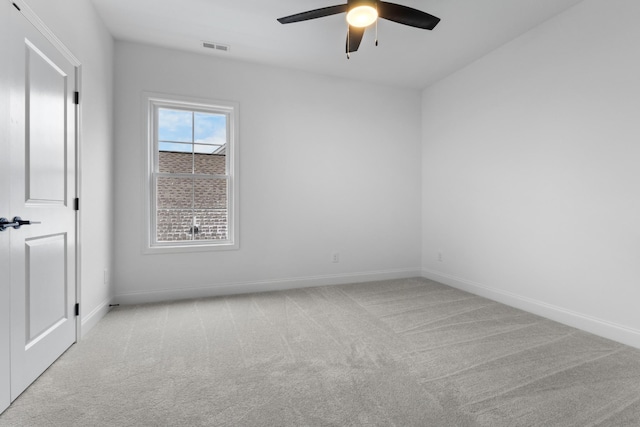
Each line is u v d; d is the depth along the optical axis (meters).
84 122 2.43
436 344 2.33
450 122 4.09
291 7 2.74
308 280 4.02
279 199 3.88
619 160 2.38
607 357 2.13
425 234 4.53
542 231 2.95
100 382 1.79
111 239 3.13
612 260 2.43
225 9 2.77
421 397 1.67
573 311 2.70
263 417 1.50
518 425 1.45
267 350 2.22
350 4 2.18
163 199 3.52
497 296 3.41
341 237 4.19
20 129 1.65
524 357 2.13
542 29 2.94
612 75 2.42
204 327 2.65
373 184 4.36
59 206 2.07
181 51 3.46
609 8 2.43
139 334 2.49
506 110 3.31
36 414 1.51
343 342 2.36
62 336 2.12
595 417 1.51
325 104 4.10
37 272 1.82
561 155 2.78
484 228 3.58
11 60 1.57
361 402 1.62
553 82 2.84
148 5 2.70
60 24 2.06
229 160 3.72
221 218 3.72
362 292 3.76
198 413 1.52
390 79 4.25
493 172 3.47
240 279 3.71
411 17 2.35
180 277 3.47
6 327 1.54
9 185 1.56
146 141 3.33
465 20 2.90
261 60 3.70
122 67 3.25
